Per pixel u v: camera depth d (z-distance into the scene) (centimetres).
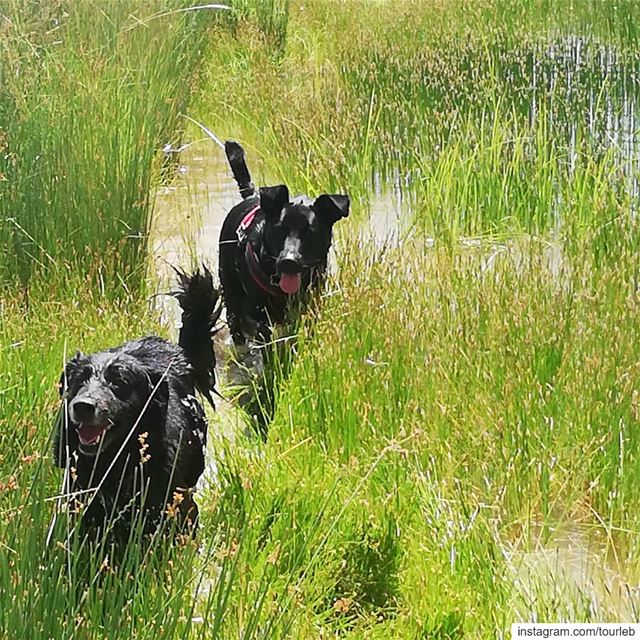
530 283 771
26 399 613
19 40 989
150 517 537
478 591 511
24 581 432
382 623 502
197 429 588
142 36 1272
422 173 1130
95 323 743
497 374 668
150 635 439
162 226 1055
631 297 741
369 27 1820
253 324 807
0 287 796
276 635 461
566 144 1207
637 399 625
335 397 664
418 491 578
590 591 538
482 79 1323
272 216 784
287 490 573
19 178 836
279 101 1364
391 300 748
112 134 923
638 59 1533
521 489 593
